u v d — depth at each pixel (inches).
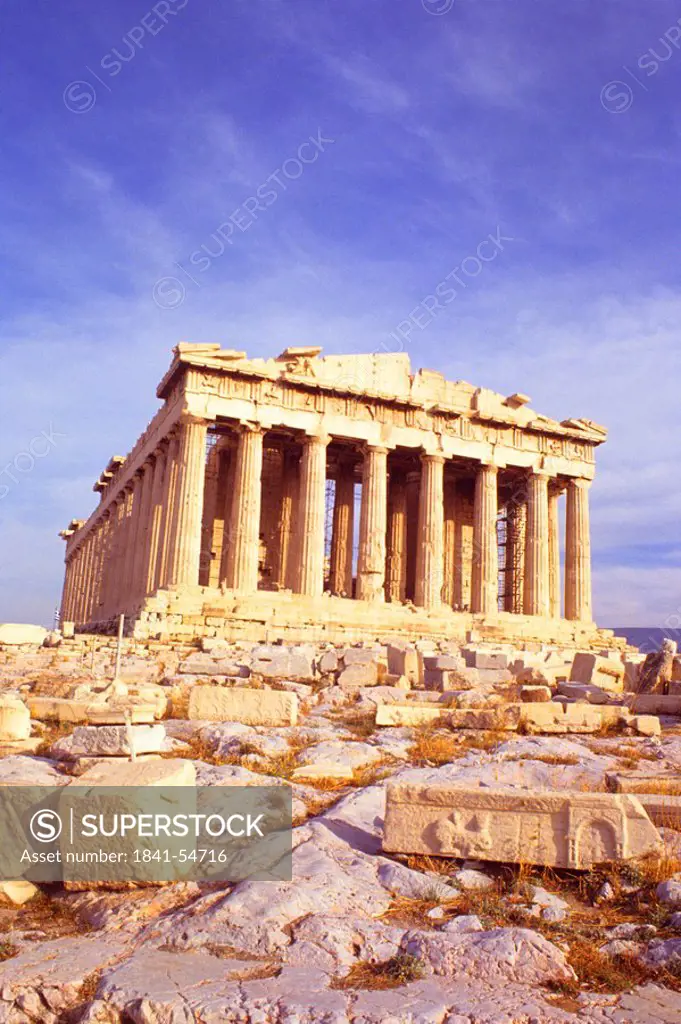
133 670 1112.8
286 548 2257.6
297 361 2007.9
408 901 372.5
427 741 705.6
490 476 2164.1
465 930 337.7
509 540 2561.5
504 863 404.8
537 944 312.7
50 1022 285.3
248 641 1567.4
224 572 2231.8
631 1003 287.6
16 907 385.4
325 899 354.0
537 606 2150.6
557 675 1210.6
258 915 336.8
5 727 636.1
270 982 290.0
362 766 624.7
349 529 2354.8
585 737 777.6
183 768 428.5
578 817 398.9
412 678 1154.0
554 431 2242.9
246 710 770.8
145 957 310.2
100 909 374.0
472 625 1978.3
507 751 674.2
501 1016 270.1
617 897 375.6
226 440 2261.3
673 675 1042.7
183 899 374.3
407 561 2396.7
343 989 289.4
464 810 412.5
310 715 869.8
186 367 1891.0
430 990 290.4
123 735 530.6
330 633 1690.5
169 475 1953.7
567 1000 289.3
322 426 1989.4
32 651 1300.4
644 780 530.9
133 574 2241.6
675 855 397.1
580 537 2263.8
